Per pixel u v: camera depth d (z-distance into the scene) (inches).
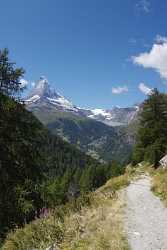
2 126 793.6
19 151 807.7
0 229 695.7
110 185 1130.0
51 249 460.4
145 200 787.4
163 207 709.3
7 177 788.6
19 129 810.8
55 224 536.4
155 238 485.7
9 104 789.9
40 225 541.0
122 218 582.2
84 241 466.9
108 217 581.0
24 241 505.4
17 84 811.4
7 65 803.4
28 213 745.0
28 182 798.5
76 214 590.9
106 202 693.9
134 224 553.6
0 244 550.0
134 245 453.1
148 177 1439.5
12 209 746.2
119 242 450.6
